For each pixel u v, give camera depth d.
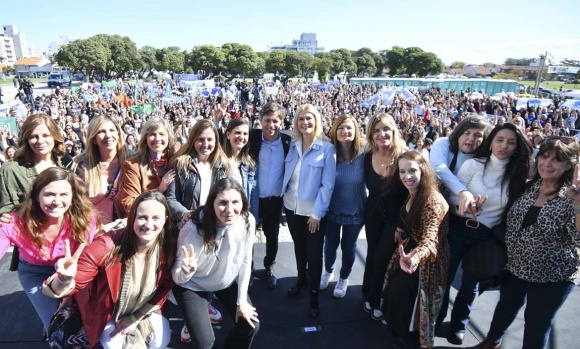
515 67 108.81
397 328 2.57
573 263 2.22
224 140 3.28
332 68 82.12
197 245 2.26
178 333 2.85
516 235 2.36
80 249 1.95
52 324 2.16
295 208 3.15
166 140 2.82
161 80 52.06
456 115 19.50
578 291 3.55
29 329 2.84
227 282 2.40
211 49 68.94
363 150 3.12
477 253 2.53
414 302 2.48
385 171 2.88
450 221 2.72
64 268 1.90
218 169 2.88
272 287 3.47
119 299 2.12
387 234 2.82
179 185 2.74
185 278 2.19
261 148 3.35
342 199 3.14
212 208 2.22
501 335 2.64
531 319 2.35
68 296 2.17
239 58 68.81
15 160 2.72
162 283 2.32
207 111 18.17
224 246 2.28
